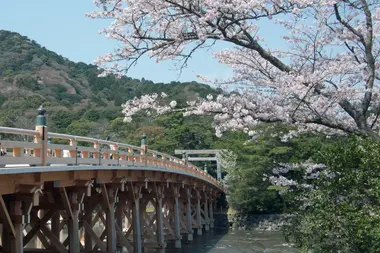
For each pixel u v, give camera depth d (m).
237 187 46.19
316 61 11.69
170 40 10.37
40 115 11.76
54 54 153.00
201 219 46.03
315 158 12.71
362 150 11.05
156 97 11.53
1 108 78.81
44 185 13.54
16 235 11.23
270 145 39.12
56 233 17.27
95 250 18.25
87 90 128.75
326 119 11.25
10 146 10.27
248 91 11.24
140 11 10.17
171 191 33.12
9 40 146.38
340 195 11.86
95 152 15.95
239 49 11.56
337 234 11.65
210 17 9.59
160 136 60.91
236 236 40.31
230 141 47.75
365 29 11.19
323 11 11.03
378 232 10.04
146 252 28.67
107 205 18.17
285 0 10.02
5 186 10.41
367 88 10.95
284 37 11.62
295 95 10.90
